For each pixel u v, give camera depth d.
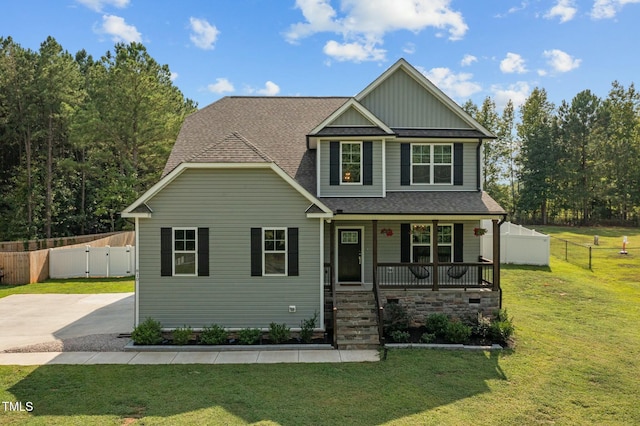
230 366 10.84
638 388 9.59
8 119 37.38
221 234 13.13
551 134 53.16
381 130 15.45
